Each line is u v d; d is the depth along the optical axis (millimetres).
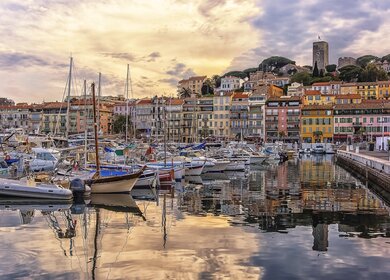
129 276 17172
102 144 77188
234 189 46125
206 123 177625
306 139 166625
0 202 34969
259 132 171625
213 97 177750
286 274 17359
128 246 21484
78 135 91688
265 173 68125
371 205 34438
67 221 27766
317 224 26625
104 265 18516
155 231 24750
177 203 35625
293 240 22469
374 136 159500
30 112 183125
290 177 61062
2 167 47531
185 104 180500
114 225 26484
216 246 21391
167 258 19453
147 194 41312
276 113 170250
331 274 17391
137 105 182375
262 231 24641
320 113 165500
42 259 19359
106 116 188625
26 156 54938
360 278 16969
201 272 17594
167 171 51125
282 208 32938
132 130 147125
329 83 198375
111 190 40406
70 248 21141
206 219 28375
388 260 19141
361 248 21000
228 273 17469
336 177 60969
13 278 16922
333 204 35031
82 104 171000
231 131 174625
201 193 42469
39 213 30609
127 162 55656
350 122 162000
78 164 47094
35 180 38906
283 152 111125
